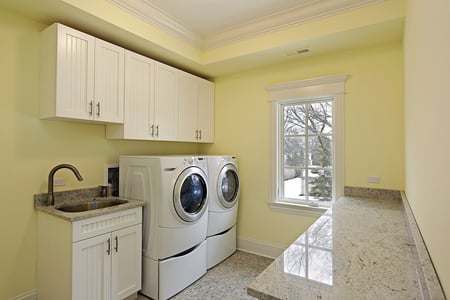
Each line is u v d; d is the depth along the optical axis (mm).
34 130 2107
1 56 1934
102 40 2260
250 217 3281
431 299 719
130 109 2488
